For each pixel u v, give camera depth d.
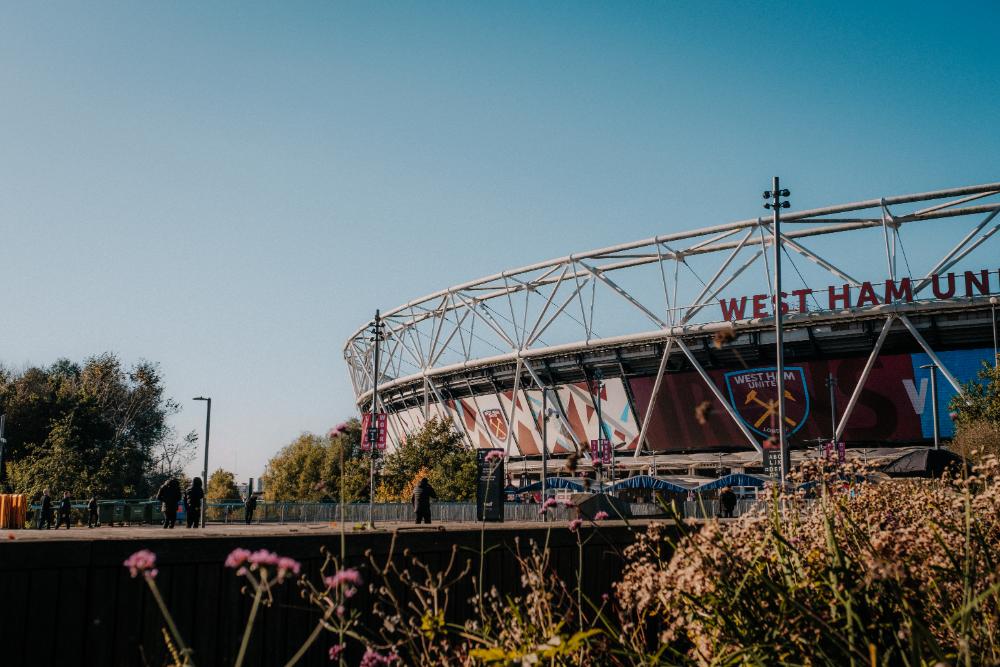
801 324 70.31
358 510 48.50
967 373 67.25
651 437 82.25
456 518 45.59
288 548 7.49
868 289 67.94
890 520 5.30
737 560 4.57
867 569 4.31
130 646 6.78
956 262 65.69
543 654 4.35
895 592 3.92
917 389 68.69
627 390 82.06
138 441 85.25
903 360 68.50
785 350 72.19
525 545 9.01
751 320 71.88
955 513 5.39
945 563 4.57
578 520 5.52
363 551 7.90
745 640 4.25
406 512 47.19
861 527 5.35
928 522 4.87
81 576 6.61
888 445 71.75
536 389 89.06
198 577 7.15
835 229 69.19
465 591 8.56
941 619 4.29
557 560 9.24
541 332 86.25
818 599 4.54
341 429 5.05
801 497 6.01
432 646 5.26
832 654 4.15
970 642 3.88
